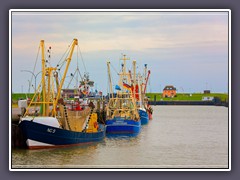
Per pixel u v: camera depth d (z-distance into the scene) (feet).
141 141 251.39
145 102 488.02
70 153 198.59
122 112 301.63
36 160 178.81
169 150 216.95
